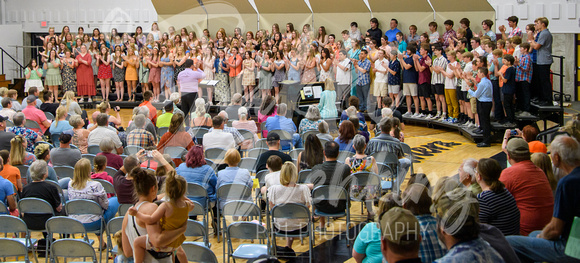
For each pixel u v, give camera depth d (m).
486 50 10.90
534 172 4.61
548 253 4.00
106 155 6.84
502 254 3.48
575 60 15.00
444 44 13.08
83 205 5.53
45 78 15.00
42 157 6.34
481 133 10.66
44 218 5.64
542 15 14.03
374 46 13.02
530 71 10.45
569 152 4.07
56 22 17.84
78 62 14.70
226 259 5.72
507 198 4.24
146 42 15.29
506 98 10.47
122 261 4.15
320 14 15.39
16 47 17.83
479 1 13.89
